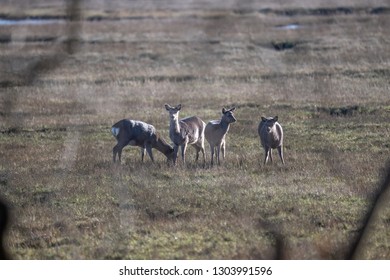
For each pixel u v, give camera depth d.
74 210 56.78
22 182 64.69
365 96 101.00
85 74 122.25
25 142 81.94
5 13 178.62
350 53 134.75
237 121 89.56
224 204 57.34
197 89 111.44
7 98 100.44
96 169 68.50
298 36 155.88
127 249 48.66
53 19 184.25
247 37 157.50
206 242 49.69
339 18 177.50
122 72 125.06
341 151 73.88
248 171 67.31
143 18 194.00
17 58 120.75
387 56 130.38
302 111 94.19
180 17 193.88
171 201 58.03
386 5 193.88
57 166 70.12
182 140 70.31
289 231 50.50
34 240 50.84
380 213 53.06
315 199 58.22
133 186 62.34
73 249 48.88
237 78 118.75
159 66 131.50
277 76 118.75
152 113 95.12
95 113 96.12
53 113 96.31
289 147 76.88
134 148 78.88
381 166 65.88
